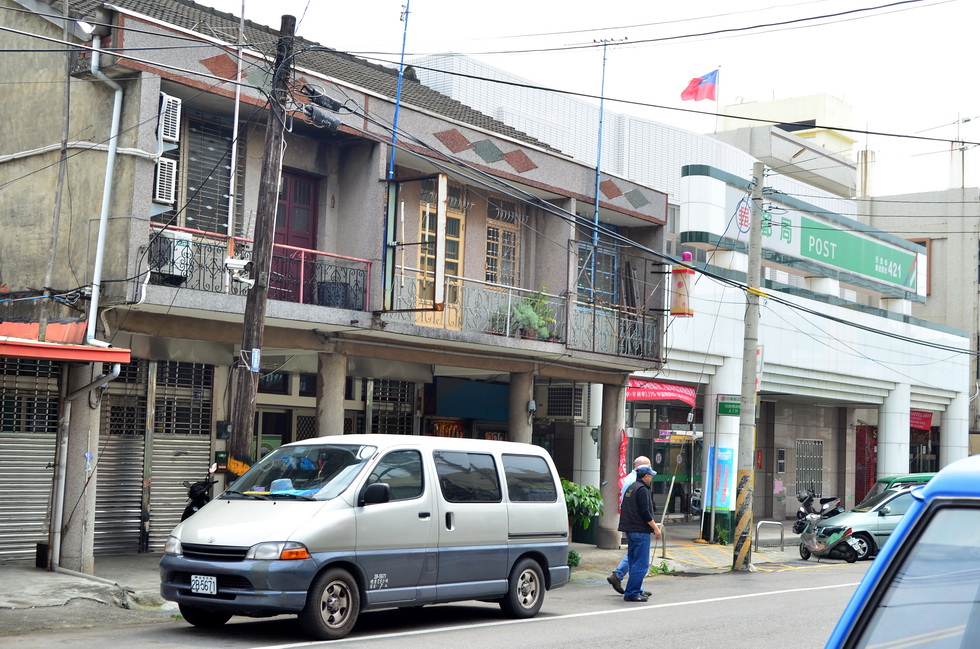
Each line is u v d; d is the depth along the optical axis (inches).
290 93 532.7
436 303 634.2
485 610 501.7
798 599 571.5
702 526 987.3
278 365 755.4
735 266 1040.2
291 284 668.7
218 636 397.7
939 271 1713.8
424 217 761.6
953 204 1707.7
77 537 550.9
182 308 558.6
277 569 374.3
